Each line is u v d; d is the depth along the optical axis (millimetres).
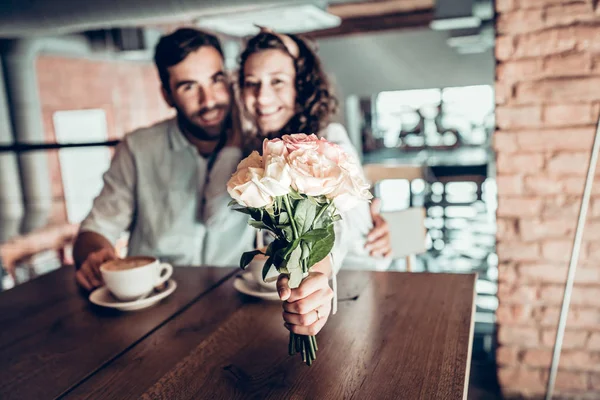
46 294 1455
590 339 1892
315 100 1798
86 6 2807
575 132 1788
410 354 976
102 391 913
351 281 1411
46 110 5848
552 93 1792
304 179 799
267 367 963
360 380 896
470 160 7207
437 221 5320
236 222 1892
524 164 1863
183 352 1044
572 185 1821
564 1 1734
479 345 2568
